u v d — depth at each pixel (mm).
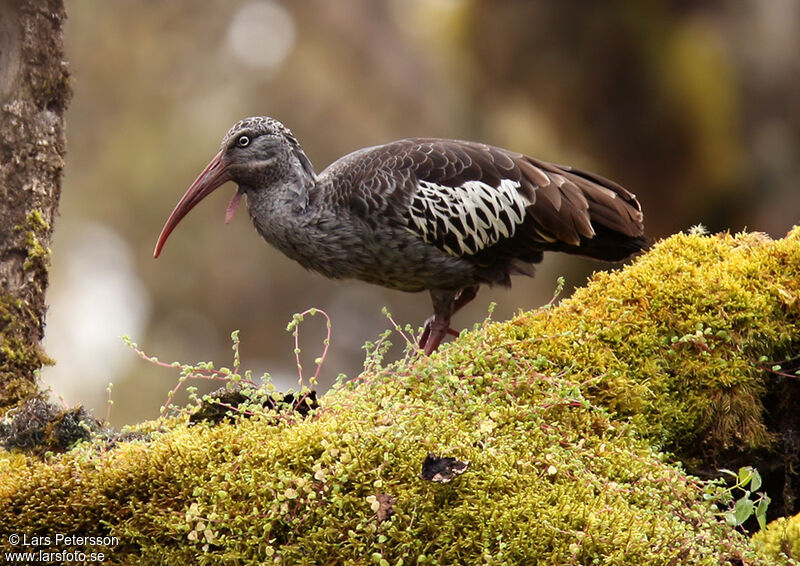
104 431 8266
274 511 6352
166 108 28078
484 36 21484
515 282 23797
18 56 8844
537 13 20875
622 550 6172
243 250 28078
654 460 7105
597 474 6961
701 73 20703
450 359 7812
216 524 6410
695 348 8102
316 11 26719
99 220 27828
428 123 25828
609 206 10227
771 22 21016
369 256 10633
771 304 8164
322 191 10656
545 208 10148
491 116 23406
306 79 27297
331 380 27875
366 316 28438
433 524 6305
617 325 8125
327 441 6617
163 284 27766
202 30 28219
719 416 8008
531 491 6477
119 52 27891
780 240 8664
